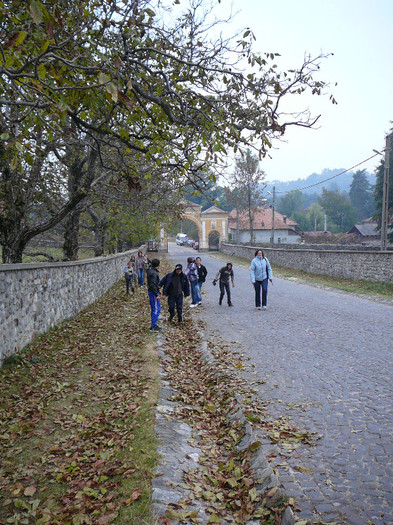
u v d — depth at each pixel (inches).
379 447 167.0
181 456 168.9
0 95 225.0
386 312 474.9
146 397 229.5
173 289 477.4
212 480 154.9
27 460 166.1
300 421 197.9
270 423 195.3
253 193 2054.6
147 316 520.7
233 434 193.9
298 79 250.1
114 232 850.8
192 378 288.4
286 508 130.9
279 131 251.6
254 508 137.3
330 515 127.6
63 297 468.4
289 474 151.6
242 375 274.2
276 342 358.9
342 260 877.8
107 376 274.2
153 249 2719.0
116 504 132.0
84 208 600.1
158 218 641.6
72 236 645.9
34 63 181.3
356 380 248.4
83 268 587.2
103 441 180.2
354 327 400.5
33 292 358.3
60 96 188.5
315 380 253.9
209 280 986.7
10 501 137.8
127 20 225.5
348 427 187.3
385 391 227.3
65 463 162.7
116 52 200.1
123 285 943.0
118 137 259.1
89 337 396.5
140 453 165.0
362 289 685.9
